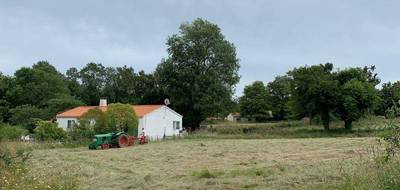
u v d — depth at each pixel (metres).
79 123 41.12
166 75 67.69
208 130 53.94
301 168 14.95
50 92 78.81
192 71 66.44
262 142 33.88
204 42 67.50
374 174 8.88
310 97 51.78
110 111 40.66
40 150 30.73
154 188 12.95
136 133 41.97
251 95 89.19
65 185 12.07
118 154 26.75
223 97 66.81
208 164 19.91
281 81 87.56
